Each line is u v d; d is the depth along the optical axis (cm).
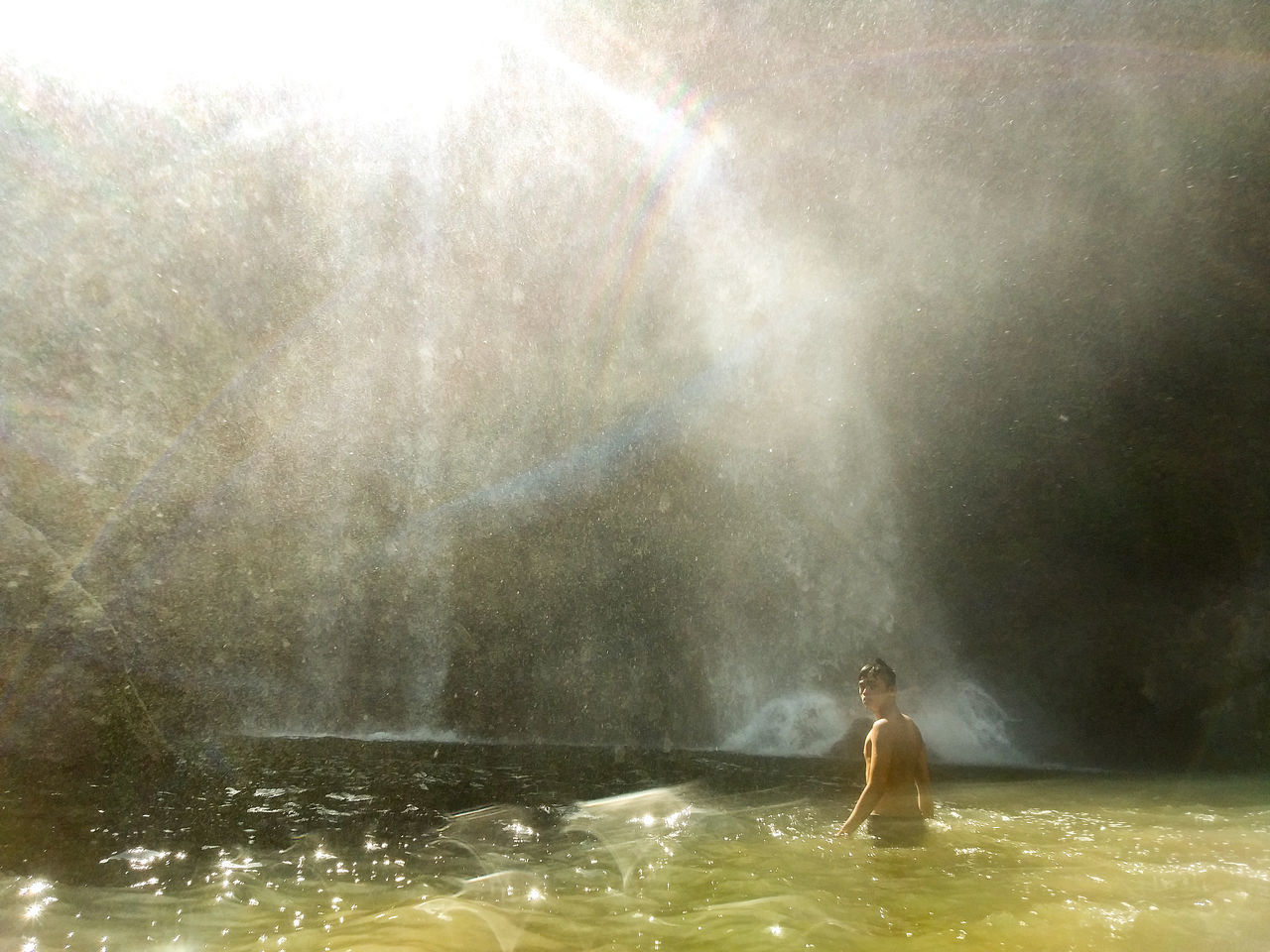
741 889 331
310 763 603
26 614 432
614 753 792
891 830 443
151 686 526
